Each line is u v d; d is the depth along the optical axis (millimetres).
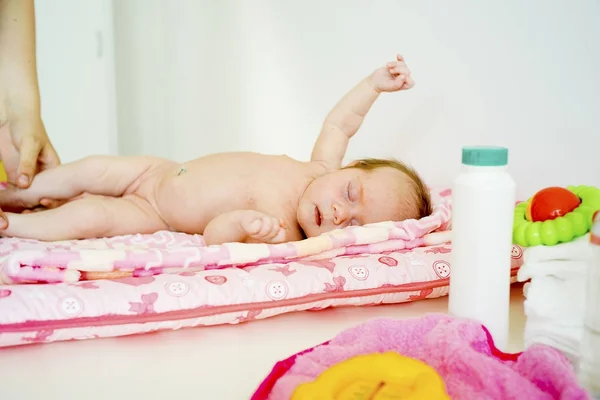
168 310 875
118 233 1389
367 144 1892
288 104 2074
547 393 620
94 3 2529
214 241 1238
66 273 949
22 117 1455
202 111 2348
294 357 713
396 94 1795
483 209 744
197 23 2285
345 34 1878
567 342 731
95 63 2594
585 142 1430
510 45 1532
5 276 930
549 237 734
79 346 840
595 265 658
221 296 911
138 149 2570
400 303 1062
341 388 594
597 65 1390
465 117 1648
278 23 2051
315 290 968
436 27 1666
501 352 718
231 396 697
